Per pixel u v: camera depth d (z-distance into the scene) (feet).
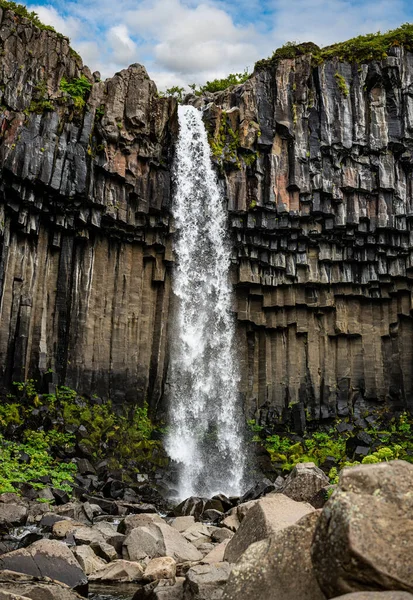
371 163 78.48
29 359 63.52
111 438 62.95
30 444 55.93
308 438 75.82
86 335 68.28
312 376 80.33
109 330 71.00
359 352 81.66
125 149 69.62
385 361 81.30
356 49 80.59
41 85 63.52
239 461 72.69
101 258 71.36
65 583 25.48
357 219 77.46
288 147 77.97
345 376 80.84
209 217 76.33
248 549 18.11
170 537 32.22
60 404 62.39
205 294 77.66
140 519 36.88
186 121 77.36
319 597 15.72
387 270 80.33
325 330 81.71
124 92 70.79
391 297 81.97
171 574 27.71
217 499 49.08
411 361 80.28
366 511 15.01
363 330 81.97
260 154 77.30
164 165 73.36
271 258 79.20
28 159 59.72
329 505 15.71
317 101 79.15
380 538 14.64
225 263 78.13
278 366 80.84
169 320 75.66
